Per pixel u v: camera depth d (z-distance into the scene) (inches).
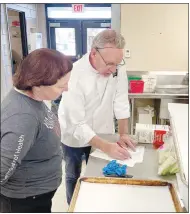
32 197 44.3
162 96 112.0
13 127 36.3
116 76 63.8
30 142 38.3
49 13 219.1
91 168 49.3
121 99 67.9
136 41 120.0
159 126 61.2
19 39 189.6
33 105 39.2
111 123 69.7
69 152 68.2
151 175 46.8
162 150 53.7
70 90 59.4
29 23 201.0
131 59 122.4
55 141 44.4
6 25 150.1
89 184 39.9
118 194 37.7
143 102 124.2
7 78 151.3
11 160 36.5
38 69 37.3
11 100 38.5
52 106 65.5
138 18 117.0
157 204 35.7
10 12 179.5
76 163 69.9
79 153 68.3
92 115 65.7
